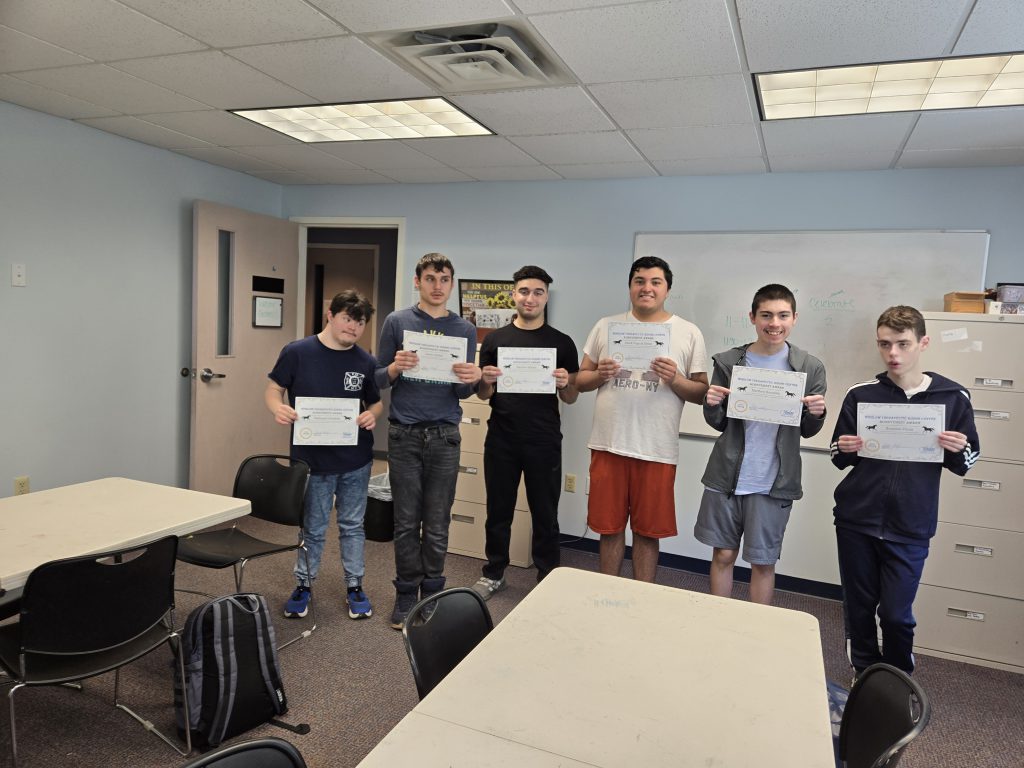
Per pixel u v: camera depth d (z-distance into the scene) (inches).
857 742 54.9
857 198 142.1
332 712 92.7
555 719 46.8
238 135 144.6
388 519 165.3
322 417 111.6
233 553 105.7
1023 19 75.9
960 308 120.4
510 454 131.1
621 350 108.0
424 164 159.9
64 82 114.7
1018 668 115.5
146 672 100.0
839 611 139.4
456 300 179.3
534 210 170.9
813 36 82.7
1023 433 113.4
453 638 63.4
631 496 114.7
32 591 65.8
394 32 89.4
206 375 167.2
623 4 77.3
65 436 144.1
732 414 99.1
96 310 148.3
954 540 118.0
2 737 83.3
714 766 42.4
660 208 158.7
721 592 107.0
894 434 95.5
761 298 101.1
